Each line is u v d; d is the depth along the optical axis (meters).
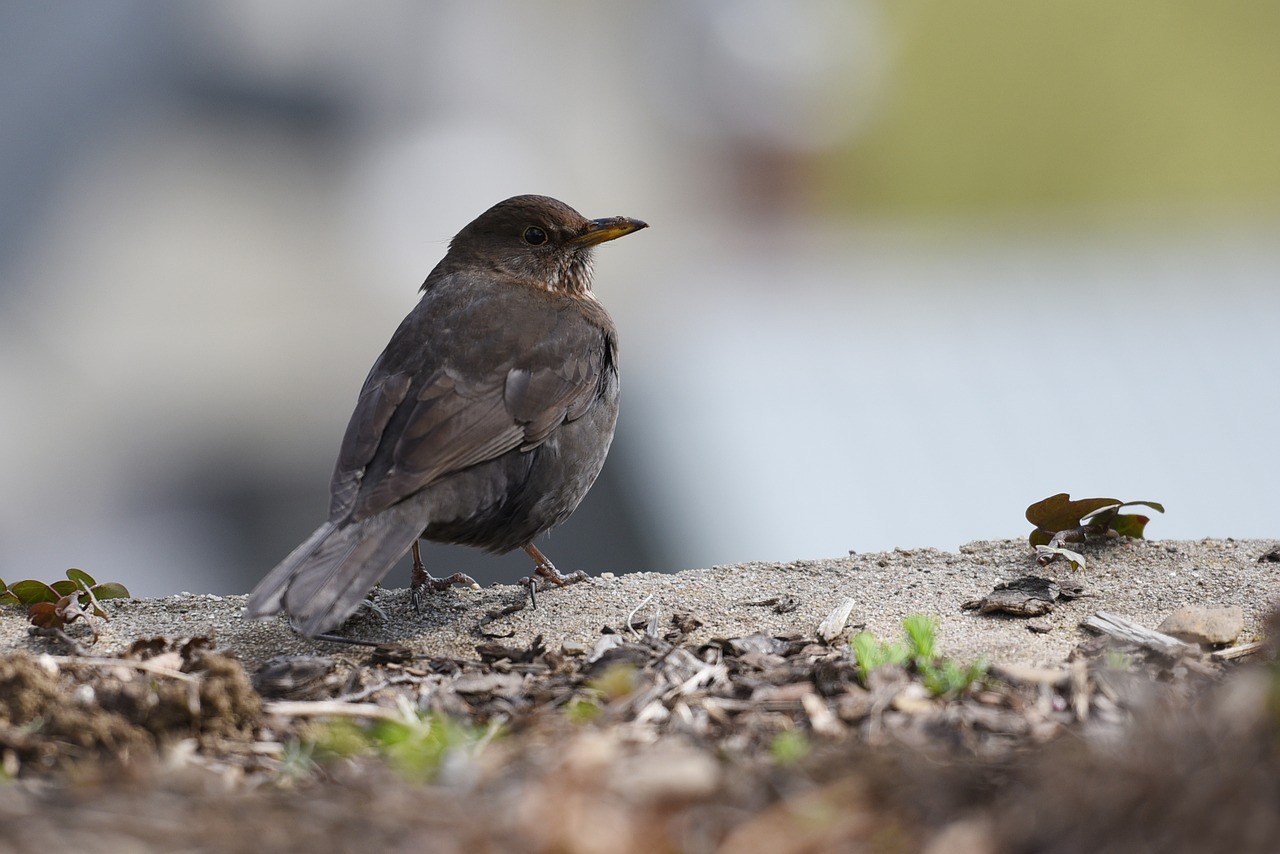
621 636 7.40
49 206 19.45
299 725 6.09
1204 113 44.31
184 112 20.61
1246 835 4.32
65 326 18.31
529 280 9.53
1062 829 4.48
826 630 7.35
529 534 8.64
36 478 17.03
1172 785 4.52
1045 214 39.62
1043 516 8.48
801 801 4.80
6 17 20.53
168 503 17.22
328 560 7.16
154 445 17.69
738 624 7.52
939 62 43.88
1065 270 28.38
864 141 40.84
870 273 29.80
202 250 19.59
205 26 21.09
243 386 18.22
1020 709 6.01
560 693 6.53
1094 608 7.56
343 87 21.61
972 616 7.51
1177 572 8.03
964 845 4.48
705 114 33.31
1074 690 6.13
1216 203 39.84
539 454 8.45
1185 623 6.98
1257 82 44.84
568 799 4.70
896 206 39.12
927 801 4.76
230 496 17.28
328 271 20.62
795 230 34.16
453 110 22.62
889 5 45.09
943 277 28.45
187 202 19.81
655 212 29.02
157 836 4.61
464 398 8.12
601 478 15.68
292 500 17.39
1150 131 43.09
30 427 17.45
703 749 5.59
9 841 4.55
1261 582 7.83
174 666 6.45
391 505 7.56
